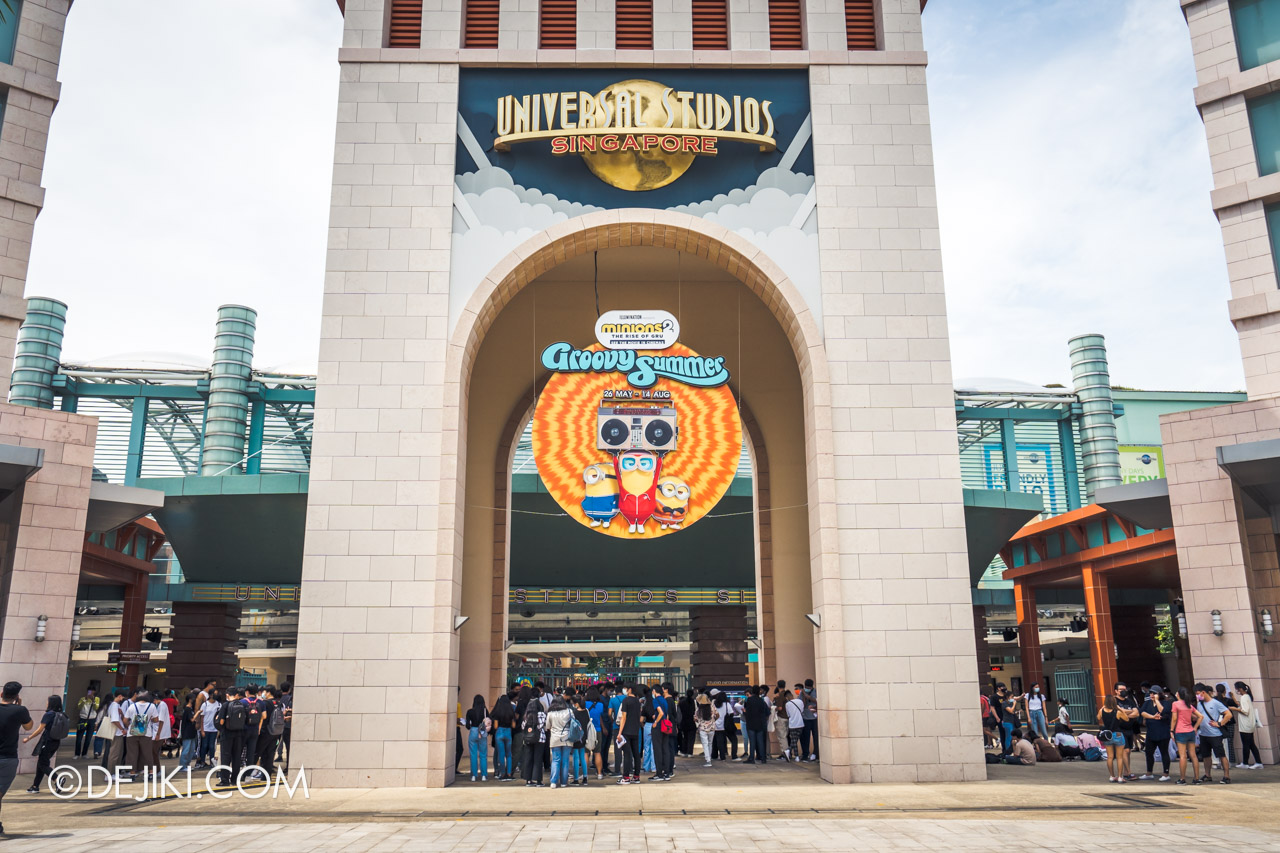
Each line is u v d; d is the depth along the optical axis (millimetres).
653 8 20016
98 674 41844
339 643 16688
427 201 18719
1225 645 18359
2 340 19656
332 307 18109
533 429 19062
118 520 22500
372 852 10055
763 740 20891
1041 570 35594
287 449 51094
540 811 13250
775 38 20094
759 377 26078
